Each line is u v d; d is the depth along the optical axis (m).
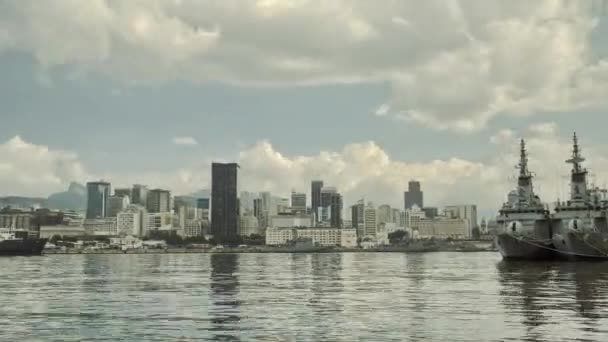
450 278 95.56
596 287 73.50
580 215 157.38
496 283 82.56
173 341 39.25
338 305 57.00
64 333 42.44
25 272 132.75
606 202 162.00
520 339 38.59
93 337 40.84
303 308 54.88
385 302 59.25
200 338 40.19
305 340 39.19
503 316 48.16
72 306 58.00
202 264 191.00
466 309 52.72
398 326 43.94
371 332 41.69
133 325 45.56
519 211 164.25
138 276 111.38
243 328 43.84
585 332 40.84
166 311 53.41
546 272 106.25
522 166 166.75
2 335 41.78
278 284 85.88
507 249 160.12
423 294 67.25
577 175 160.25
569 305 54.81
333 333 41.50
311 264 185.50
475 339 38.78
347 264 183.00
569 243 148.00
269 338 39.97
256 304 58.44
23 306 58.28
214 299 63.75
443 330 42.09
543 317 47.41
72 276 113.06
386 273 116.88
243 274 116.81
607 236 146.25
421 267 148.00
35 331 43.31
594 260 147.12
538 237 161.62
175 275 114.25
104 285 86.38
